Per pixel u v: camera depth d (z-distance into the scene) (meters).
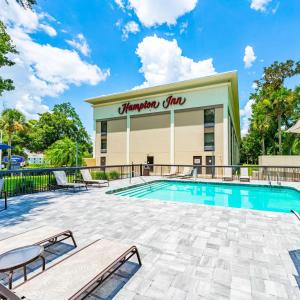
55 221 4.41
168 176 14.22
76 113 45.53
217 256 2.87
